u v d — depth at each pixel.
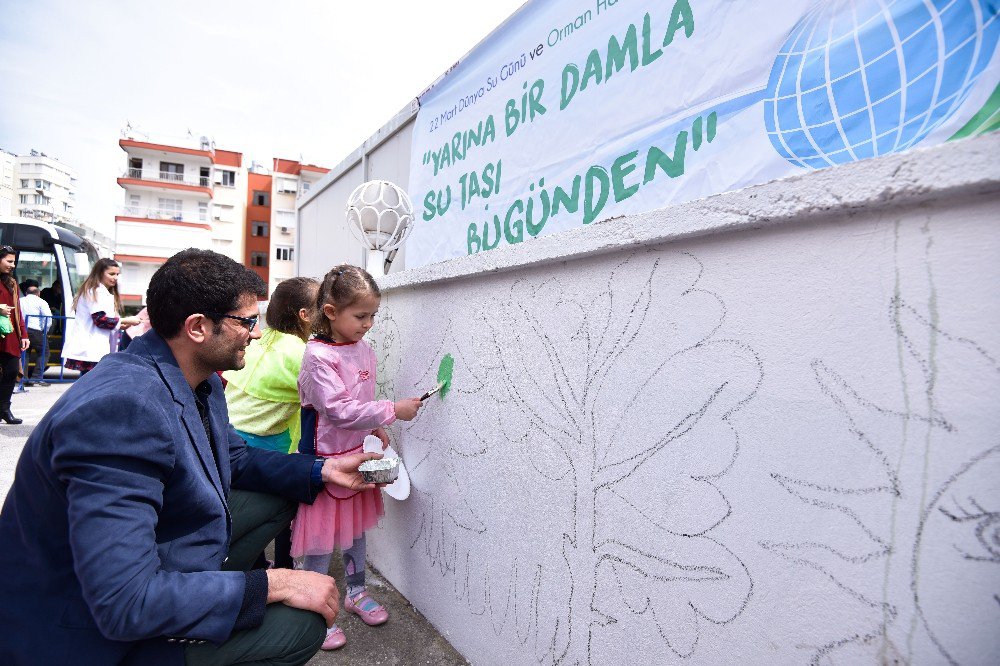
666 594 1.24
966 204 0.80
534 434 1.65
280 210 43.97
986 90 1.30
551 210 2.90
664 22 2.25
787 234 1.02
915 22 1.46
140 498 1.12
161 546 1.24
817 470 0.97
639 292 1.32
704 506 1.16
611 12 2.54
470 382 1.97
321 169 45.03
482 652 1.88
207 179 41.88
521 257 1.64
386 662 1.98
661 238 1.22
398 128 4.81
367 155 5.45
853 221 0.92
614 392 1.38
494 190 3.40
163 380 1.26
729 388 1.11
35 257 10.52
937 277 0.83
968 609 0.79
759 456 1.06
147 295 1.33
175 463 1.22
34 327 8.68
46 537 1.13
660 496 1.25
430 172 4.18
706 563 1.15
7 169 105.88
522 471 1.70
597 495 1.42
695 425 1.18
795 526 1.00
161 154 40.62
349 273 2.08
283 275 44.06
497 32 3.38
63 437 1.06
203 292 1.29
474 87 3.63
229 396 2.47
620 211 2.45
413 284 2.32
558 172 2.85
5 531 1.16
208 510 1.31
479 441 1.92
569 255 1.47
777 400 1.03
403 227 3.36
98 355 4.82
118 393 1.12
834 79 1.65
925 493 0.84
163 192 40.31
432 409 2.22
